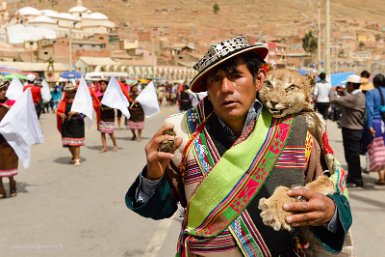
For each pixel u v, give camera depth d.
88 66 78.12
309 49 114.62
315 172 2.35
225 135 2.35
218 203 2.23
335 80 22.61
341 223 2.14
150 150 2.33
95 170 10.76
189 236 2.32
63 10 194.88
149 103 15.53
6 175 8.16
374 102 8.40
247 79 2.31
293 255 2.33
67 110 11.35
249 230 2.23
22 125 8.23
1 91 8.50
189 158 2.35
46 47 81.62
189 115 2.44
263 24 186.88
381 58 139.12
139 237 5.99
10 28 95.56
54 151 14.02
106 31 132.62
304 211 2.06
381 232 6.01
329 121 22.97
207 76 2.35
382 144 8.47
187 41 142.12
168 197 2.47
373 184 8.87
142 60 91.94
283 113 2.28
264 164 2.24
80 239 5.92
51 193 8.48
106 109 13.56
